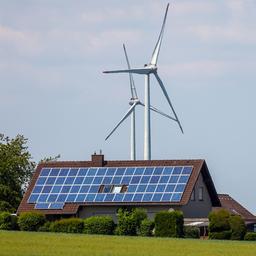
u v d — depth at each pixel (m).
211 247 176.75
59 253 154.25
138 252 161.12
